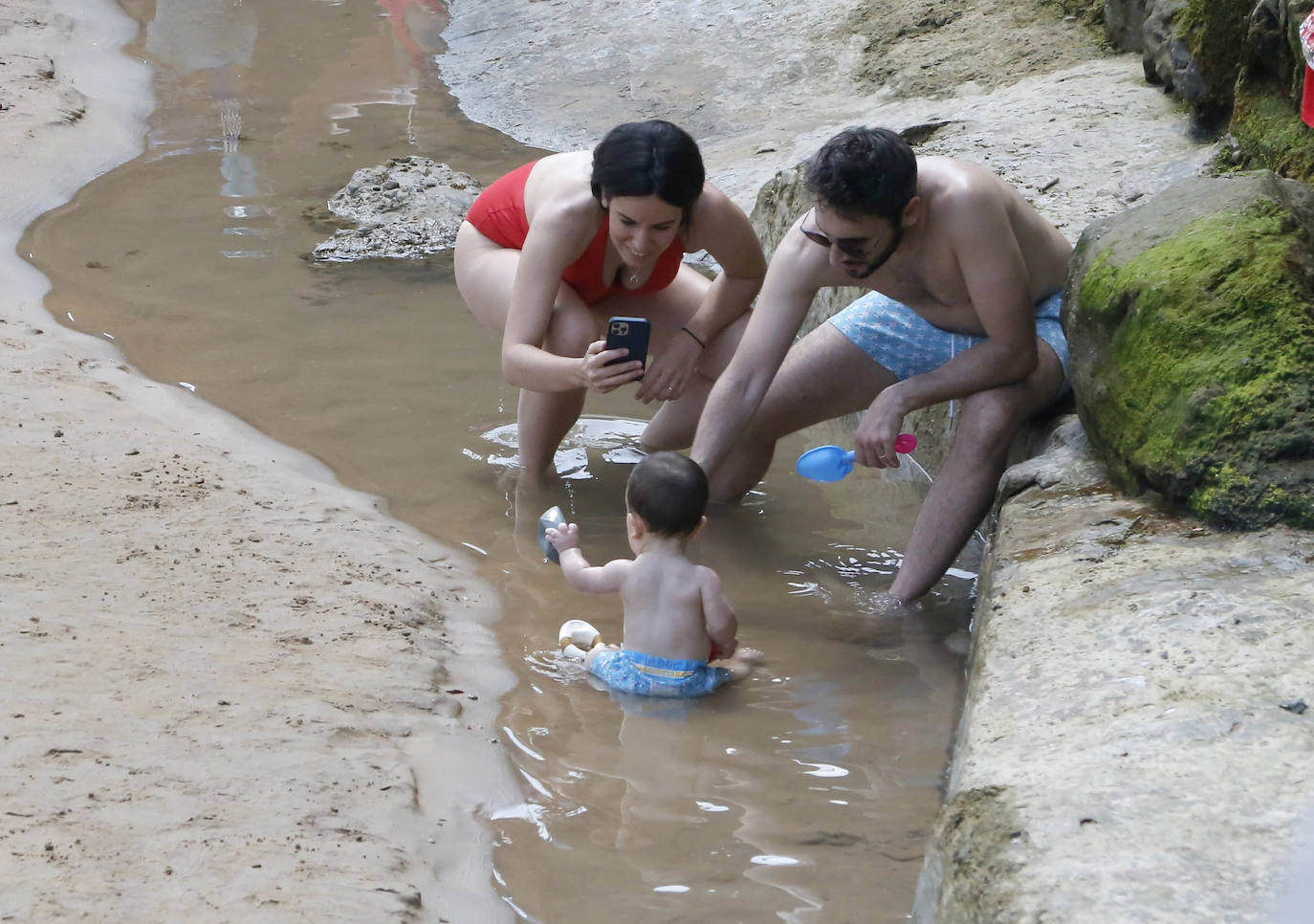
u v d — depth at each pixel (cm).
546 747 1184
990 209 1362
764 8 3653
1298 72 1959
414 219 2656
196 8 4319
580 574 1355
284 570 1427
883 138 1289
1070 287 1424
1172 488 1215
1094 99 2577
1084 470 1359
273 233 2606
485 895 977
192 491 1582
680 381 1655
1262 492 1152
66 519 1459
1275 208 1323
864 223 1301
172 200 2770
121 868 920
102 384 1878
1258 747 848
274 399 1922
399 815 1052
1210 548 1139
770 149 2909
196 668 1205
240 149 3116
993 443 1442
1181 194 1414
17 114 3122
